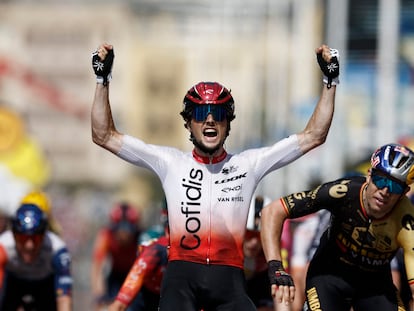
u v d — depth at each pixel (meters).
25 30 190.00
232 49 156.62
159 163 11.32
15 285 15.85
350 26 34.97
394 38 32.41
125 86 192.12
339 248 11.84
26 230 14.53
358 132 35.06
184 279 10.98
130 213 25.03
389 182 10.98
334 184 11.59
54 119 183.88
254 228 14.37
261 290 14.80
